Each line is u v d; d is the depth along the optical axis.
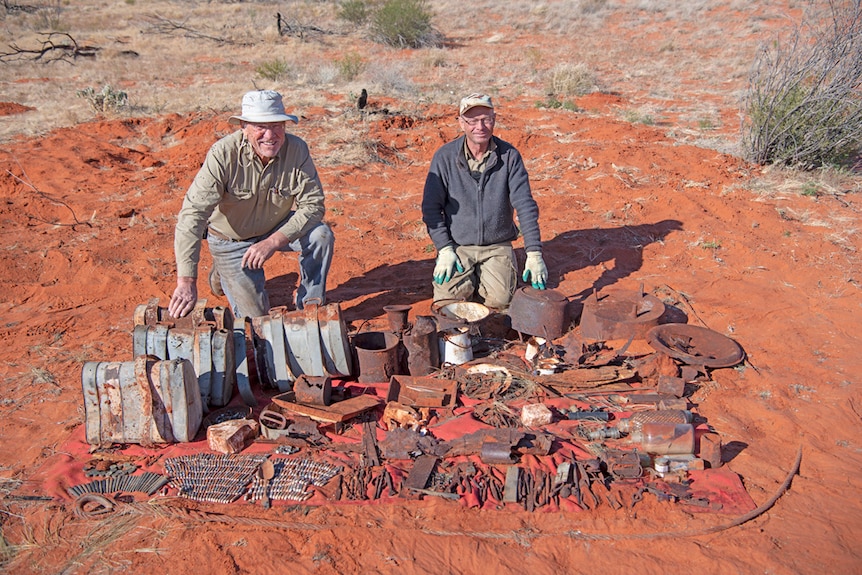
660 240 6.91
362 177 9.22
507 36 23.22
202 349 4.12
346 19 26.09
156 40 23.17
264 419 3.95
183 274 4.44
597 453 3.72
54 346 5.13
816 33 9.36
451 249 5.25
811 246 6.57
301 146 4.86
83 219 7.90
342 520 3.31
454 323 4.74
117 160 10.26
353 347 4.62
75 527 3.28
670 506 3.39
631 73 16.86
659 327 4.87
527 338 5.16
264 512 3.37
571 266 6.41
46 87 15.86
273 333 4.30
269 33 23.14
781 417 4.04
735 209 7.53
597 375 4.39
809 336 4.98
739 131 10.18
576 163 9.41
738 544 3.15
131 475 3.64
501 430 3.79
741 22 23.38
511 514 3.35
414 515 3.34
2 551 3.13
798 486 3.53
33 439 3.99
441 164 5.28
